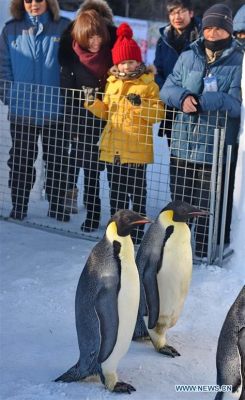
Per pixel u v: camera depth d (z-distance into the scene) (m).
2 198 6.71
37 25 6.06
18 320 4.40
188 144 5.37
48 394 3.44
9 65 6.20
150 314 3.84
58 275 5.11
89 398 3.41
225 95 5.10
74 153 6.07
